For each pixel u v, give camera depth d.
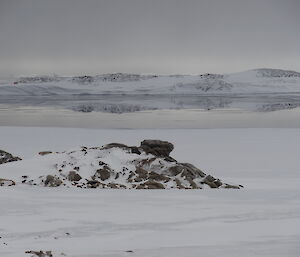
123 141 38.84
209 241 8.59
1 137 41.16
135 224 10.27
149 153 21.72
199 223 10.35
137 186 17.95
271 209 12.12
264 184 19.14
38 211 11.64
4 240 8.80
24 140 38.97
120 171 19.55
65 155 20.41
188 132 46.25
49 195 14.23
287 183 19.41
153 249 7.99
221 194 14.99
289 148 34.19
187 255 7.54
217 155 30.95
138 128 54.72
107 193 14.88
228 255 7.48
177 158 29.62
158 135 43.56
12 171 18.98
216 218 10.91
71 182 18.12
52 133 44.78
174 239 8.80
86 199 13.59
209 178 19.56
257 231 9.45
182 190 16.14
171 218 10.90
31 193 14.52
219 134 44.47
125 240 8.76
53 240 8.80
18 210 11.74
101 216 11.09
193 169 20.45
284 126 58.16
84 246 8.30
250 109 102.06
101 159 20.16
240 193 15.23
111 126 58.78
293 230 9.52
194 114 84.88
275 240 8.60
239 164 26.97
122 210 11.89
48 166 19.48
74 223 10.35
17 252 7.76
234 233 9.29
